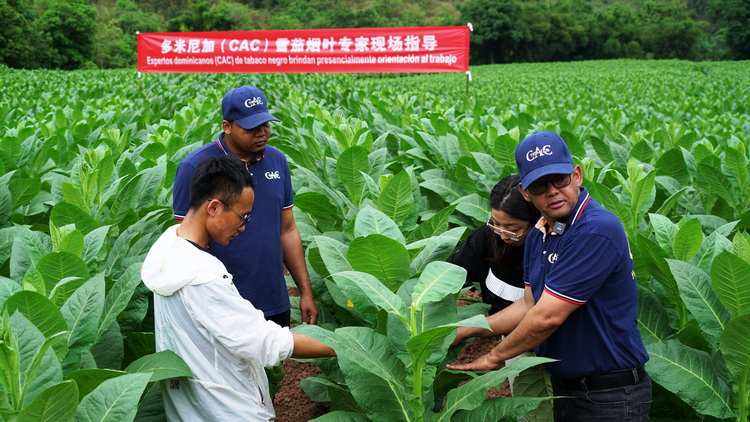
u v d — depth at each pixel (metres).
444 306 2.57
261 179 3.35
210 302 2.27
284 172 3.52
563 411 2.77
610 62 58.84
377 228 2.83
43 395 1.84
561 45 92.44
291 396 4.07
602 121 7.90
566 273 2.46
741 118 9.95
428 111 8.84
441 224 3.78
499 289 3.17
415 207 3.96
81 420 1.98
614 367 2.59
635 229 3.79
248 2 120.38
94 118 7.94
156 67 14.29
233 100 3.19
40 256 2.89
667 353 2.83
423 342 2.27
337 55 12.94
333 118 7.68
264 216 3.35
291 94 12.60
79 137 6.71
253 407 2.43
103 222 3.79
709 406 2.66
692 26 93.38
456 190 5.02
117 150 5.85
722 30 106.19
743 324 2.39
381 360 2.46
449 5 134.12
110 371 2.20
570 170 2.42
